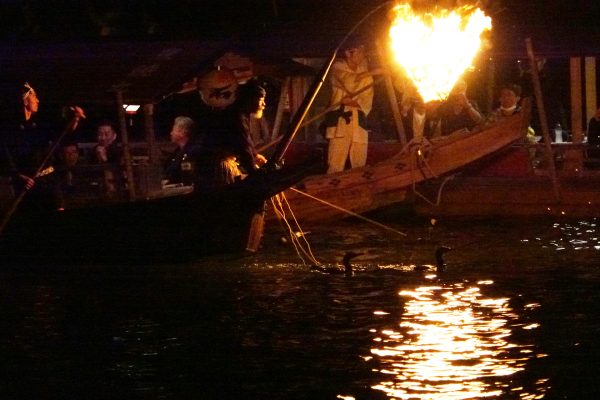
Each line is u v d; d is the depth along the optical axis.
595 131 27.14
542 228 23.39
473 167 25.83
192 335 15.37
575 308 16.31
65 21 30.73
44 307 17.14
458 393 12.83
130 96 22.73
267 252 21.09
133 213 19.97
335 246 21.59
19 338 15.48
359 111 25.66
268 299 17.27
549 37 26.97
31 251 20.16
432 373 13.49
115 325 16.02
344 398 12.77
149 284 18.61
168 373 13.80
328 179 23.58
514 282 18.05
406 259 20.16
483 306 16.52
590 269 18.94
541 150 27.80
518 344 14.57
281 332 15.39
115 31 30.67
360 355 14.26
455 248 21.11
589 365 13.69
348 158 25.78
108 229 20.03
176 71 24.03
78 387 13.40
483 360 13.95
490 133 23.95
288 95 29.44
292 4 30.48
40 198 20.00
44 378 13.75
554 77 31.69
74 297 17.75
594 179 25.53
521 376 13.34
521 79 31.52
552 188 24.97
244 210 19.77
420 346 14.55
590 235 22.31
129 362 14.27
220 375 13.66
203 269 19.66
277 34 27.75
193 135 22.72
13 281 19.09
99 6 30.66
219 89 24.66
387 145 26.78
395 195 24.06
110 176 23.80
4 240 20.11
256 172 19.73
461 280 18.28
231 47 26.14
